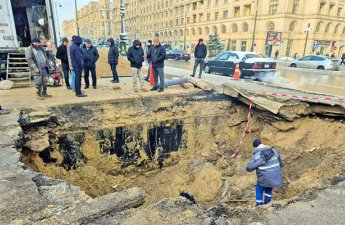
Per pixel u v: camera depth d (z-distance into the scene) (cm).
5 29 872
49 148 605
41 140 575
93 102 665
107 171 698
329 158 601
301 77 1471
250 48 4169
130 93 767
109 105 684
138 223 257
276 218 273
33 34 967
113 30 9631
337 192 324
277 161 454
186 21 5788
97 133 664
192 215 272
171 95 764
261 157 446
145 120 721
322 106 686
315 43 3759
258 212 284
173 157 784
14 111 587
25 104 640
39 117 588
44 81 693
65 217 259
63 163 629
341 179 360
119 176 717
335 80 1350
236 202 588
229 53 1342
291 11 3738
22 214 261
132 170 734
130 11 8650
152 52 762
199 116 791
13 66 935
